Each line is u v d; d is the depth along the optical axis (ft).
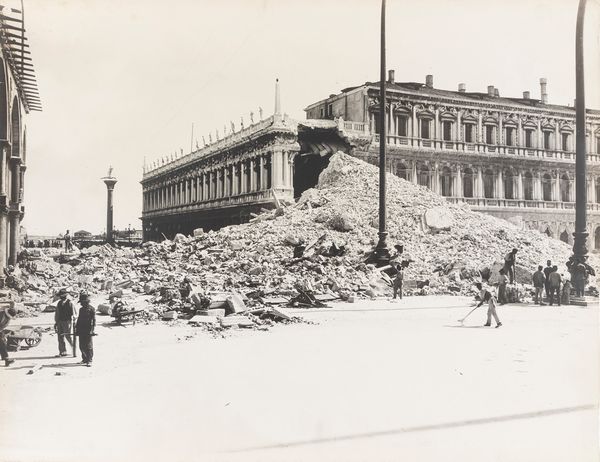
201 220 270.87
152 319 71.15
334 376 40.70
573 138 264.31
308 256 117.70
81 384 39.06
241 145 227.61
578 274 89.15
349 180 175.01
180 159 298.97
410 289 105.09
